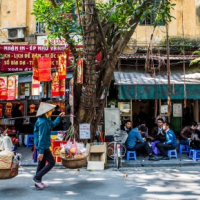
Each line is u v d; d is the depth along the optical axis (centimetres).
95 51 734
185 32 1195
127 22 699
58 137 779
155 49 1140
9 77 887
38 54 1059
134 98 913
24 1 1217
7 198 462
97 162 722
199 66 1111
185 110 1190
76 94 822
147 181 580
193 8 1214
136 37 1175
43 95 955
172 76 1048
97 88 820
